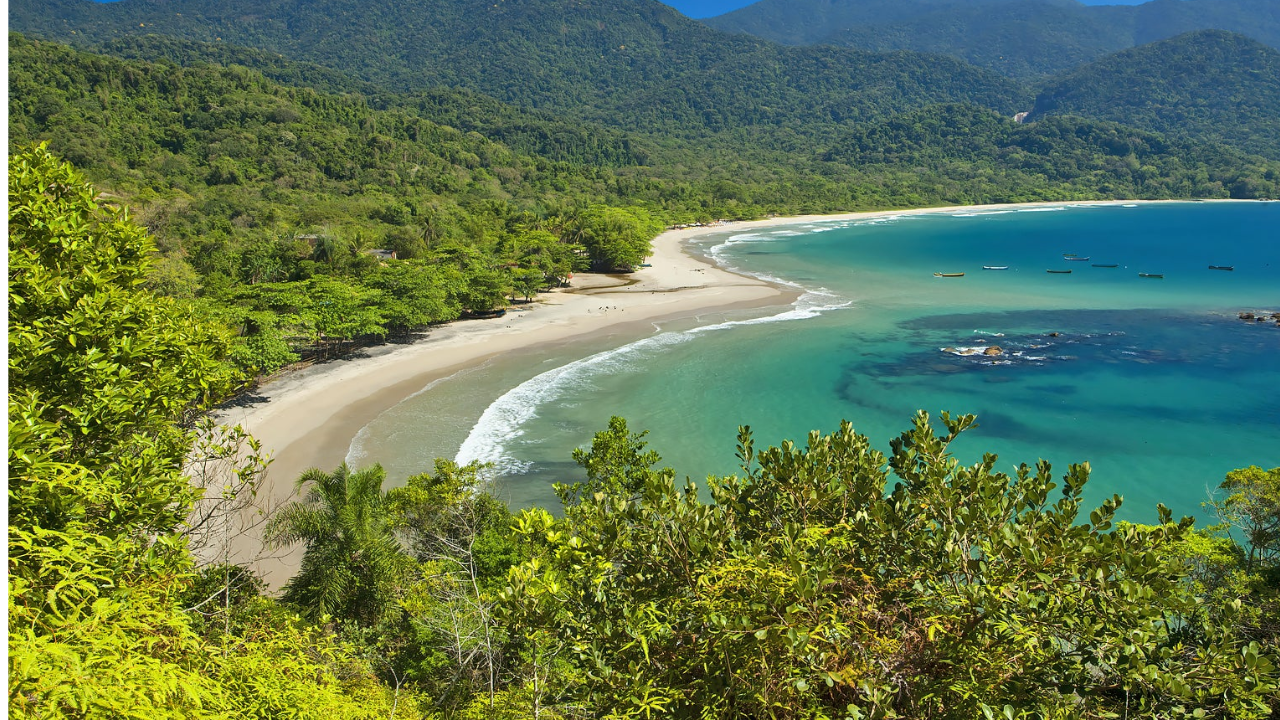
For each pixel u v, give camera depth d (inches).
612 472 833.5
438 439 1625.2
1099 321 2778.1
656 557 314.7
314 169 6072.8
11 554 234.7
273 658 329.1
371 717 372.5
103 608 217.3
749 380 2062.0
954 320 2795.3
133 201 4188.0
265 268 3073.3
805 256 4837.6
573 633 305.9
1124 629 274.5
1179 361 2233.0
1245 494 788.6
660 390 1972.2
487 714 413.1
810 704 262.4
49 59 6146.7
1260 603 503.5
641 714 278.5
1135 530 305.3
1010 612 273.1
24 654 178.1
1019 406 1865.2
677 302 3157.0
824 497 347.3
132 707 196.9
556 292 3481.8
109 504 375.6
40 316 455.2
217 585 547.8
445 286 2679.6
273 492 1326.3
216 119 6432.1
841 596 299.3
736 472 1486.2
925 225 7106.3
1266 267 4069.9
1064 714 255.0
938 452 341.7
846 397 1934.1
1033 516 310.5
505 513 956.6
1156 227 6481.3
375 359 2208.4
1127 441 1641.2
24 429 313.1
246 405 1793.8
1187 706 281.0
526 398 1892.2
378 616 807.1
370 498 878.4
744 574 283.1
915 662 269.0
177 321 613.6
